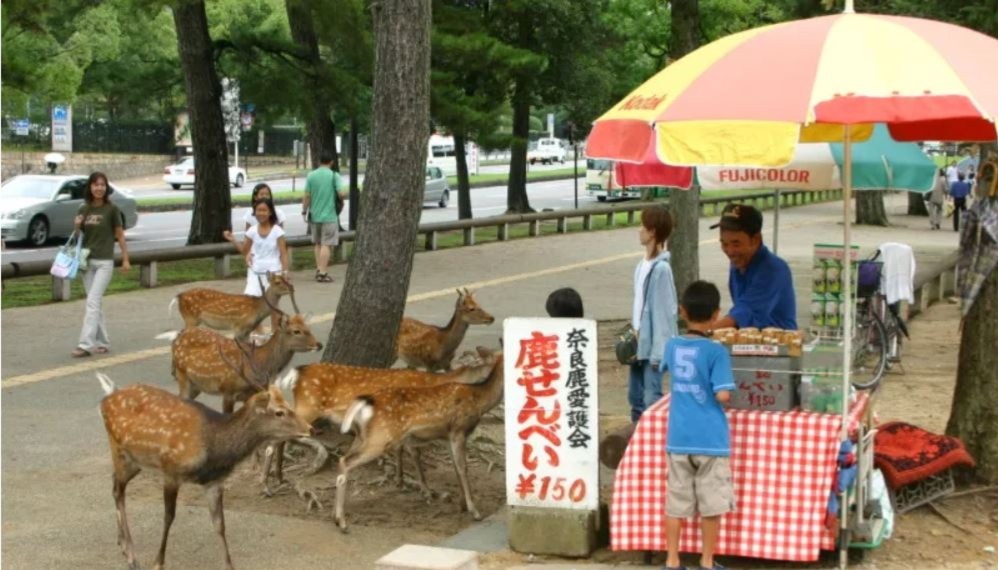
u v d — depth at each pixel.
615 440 7.03
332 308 15.80
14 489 8.05
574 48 31.61
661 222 8.03
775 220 9.41
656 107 6.05
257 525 7.42
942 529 7.07
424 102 8.61
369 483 8.20
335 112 24.72
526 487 6.83
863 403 6.95
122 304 16.19
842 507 6.41
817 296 8.36
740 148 5.68
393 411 7.25
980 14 10.28
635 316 8.21
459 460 7.52
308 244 21.25
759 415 6.43
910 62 5.84
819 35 6.17
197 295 11.52
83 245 12.40
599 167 45.69
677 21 13.45
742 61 6.10
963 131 7.54
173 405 6.48
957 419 7.72
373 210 8.62
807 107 5.64
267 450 7.96
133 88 23.19
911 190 8.87
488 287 18.48
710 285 6.36
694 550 6.54
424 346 10.21
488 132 24.73
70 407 10.35
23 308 15.62
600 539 7.03
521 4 29.75
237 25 21.78
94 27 38.44
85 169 52.81
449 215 38.44
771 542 6.37
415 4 8.43
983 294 7.55
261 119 22.75
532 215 28.86
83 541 7.07
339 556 6.89
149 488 8.19
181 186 49.69
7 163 48.44
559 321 6.72
